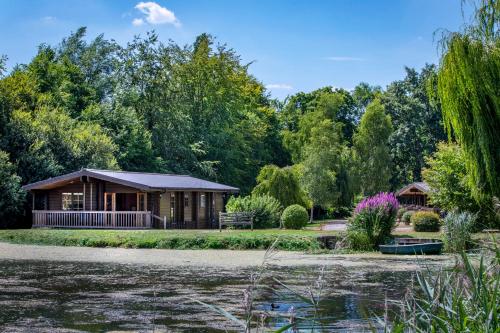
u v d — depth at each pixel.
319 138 60.16
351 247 25.17
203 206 44.12
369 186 63.97
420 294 11.56
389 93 79.62
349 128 82.50
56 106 53.28
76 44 71.69
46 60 57.97
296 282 15.59
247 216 33.78
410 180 75.38
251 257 23.39
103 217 36.88
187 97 63.19
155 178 40.41
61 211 37.44
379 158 63.94
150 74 61.19
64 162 43.94
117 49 62.31
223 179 63.59
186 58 64.06
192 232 31.42
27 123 43.25
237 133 66.00
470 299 5.51
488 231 7.71
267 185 46.53
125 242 28.36
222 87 65.75
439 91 18.23
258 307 11.71
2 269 20.06
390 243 25.52
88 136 46.53
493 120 17.73
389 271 18.31
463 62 17.56
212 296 14.20
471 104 18.00
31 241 30.31
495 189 17.89
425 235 29.77
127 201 40.44
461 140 18.23
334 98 71.56
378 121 64.75
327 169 58.72
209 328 10.61
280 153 76.81
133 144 55.03
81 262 22.19
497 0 17.08
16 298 14.16
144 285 16.19
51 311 12.45
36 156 41.59
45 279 17.56
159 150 59.50
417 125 73.69
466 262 5.66
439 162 29.67
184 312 12.20
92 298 14.11
